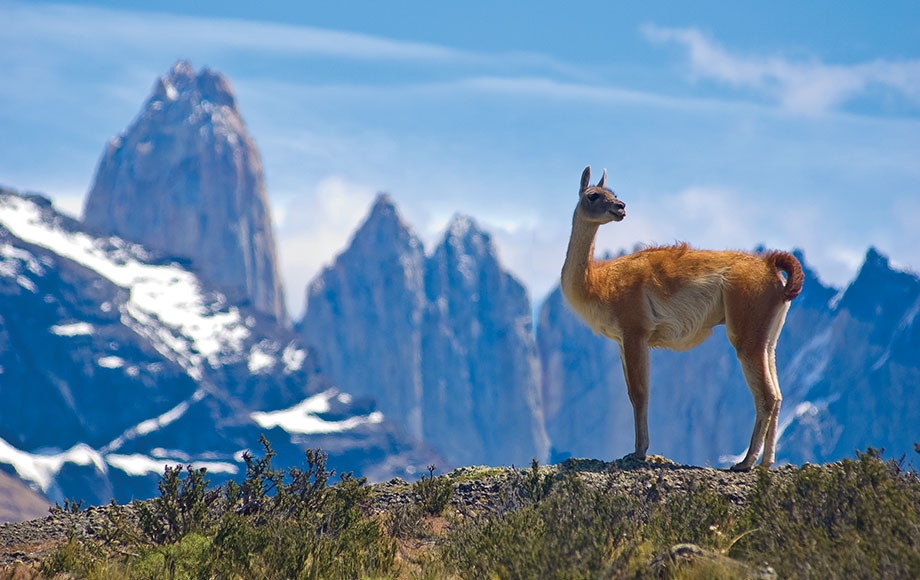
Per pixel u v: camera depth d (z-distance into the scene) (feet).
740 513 135.95
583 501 130.21
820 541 106.22
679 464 174.19
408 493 171.22
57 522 165.78
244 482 153.99
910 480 128.98
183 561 126.82
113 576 125.70
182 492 147.13
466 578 113.39
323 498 154.81
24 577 130.62
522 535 118.42
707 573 101.55
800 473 134.92
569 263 177.58
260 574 119.75
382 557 125.18
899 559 99.04
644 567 104.68
